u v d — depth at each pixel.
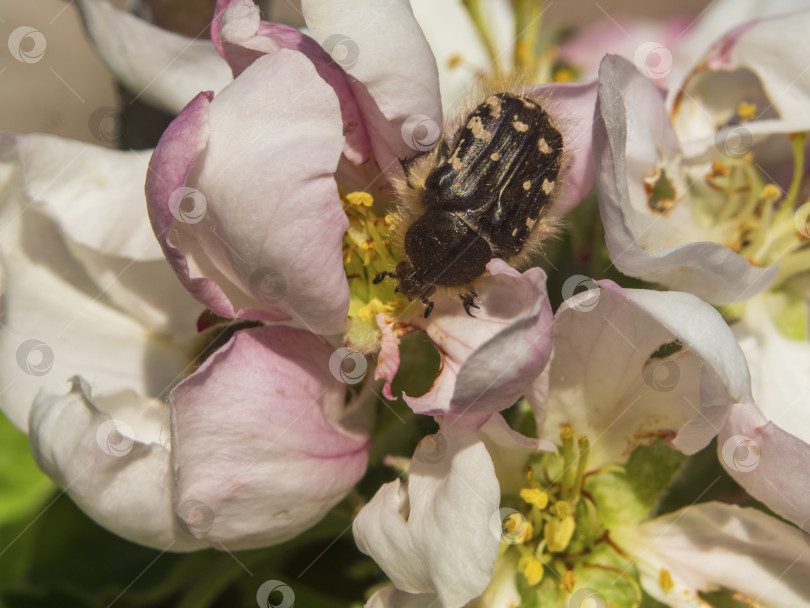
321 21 0.09
